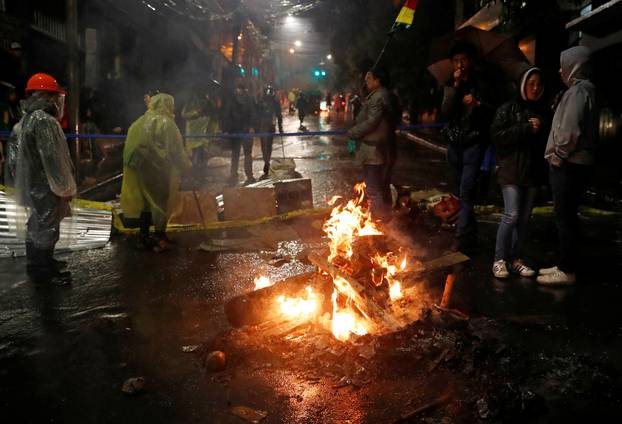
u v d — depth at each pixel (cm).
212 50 3381
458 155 638
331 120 3912
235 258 620
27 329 418
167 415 299
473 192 621
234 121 1193
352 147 1411
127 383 323
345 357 347
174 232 750
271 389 323
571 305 459
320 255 434
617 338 392
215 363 345
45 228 534
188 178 1259
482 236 714
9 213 652
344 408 301
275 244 670
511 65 644
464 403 301
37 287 517
